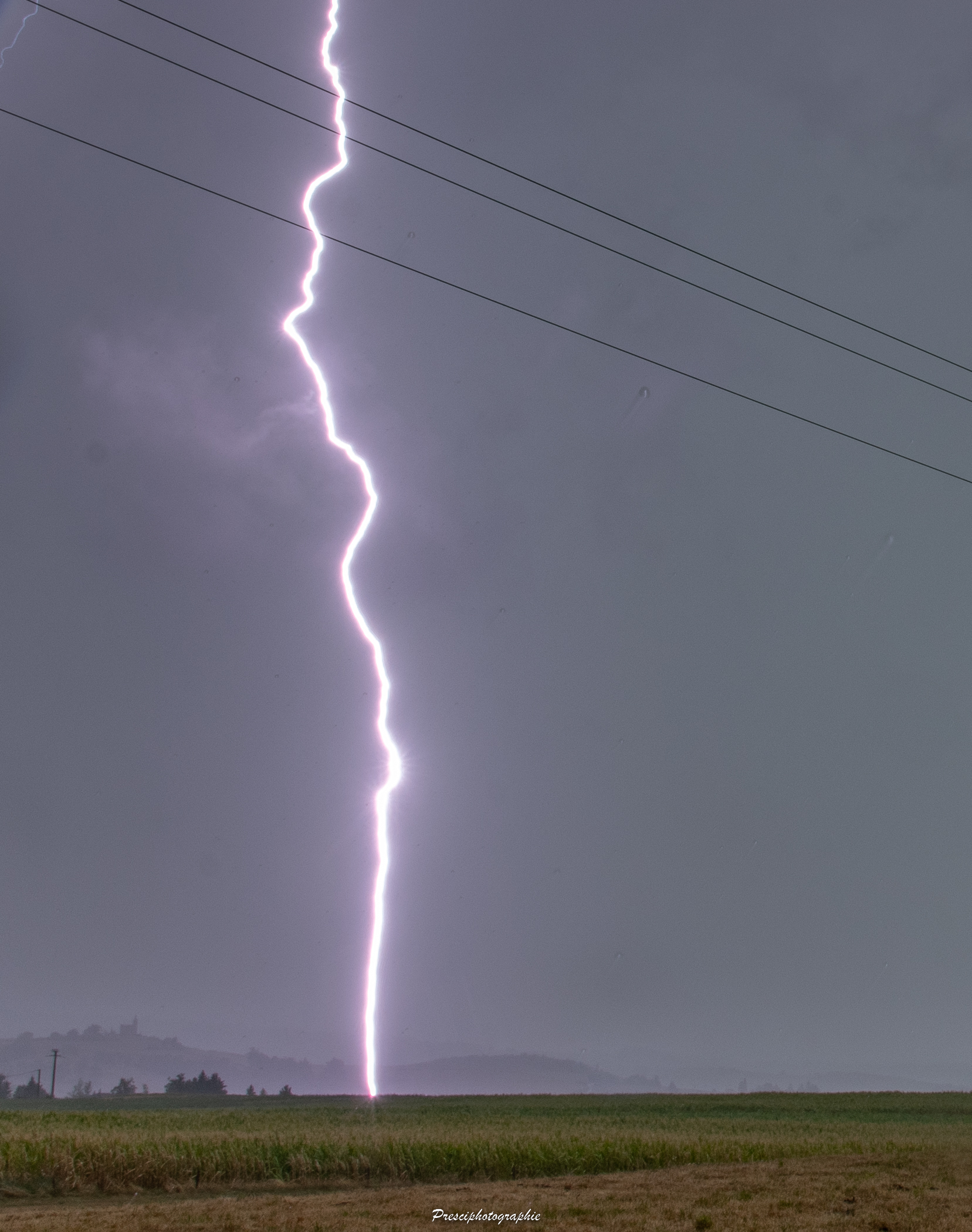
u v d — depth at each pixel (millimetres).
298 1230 12070
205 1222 12750
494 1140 21594
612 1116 40750
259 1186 17688
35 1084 134125
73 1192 16219
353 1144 19531
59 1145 17562
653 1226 12469
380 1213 13547
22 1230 12180
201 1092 121062
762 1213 13531
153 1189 16922
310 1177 18359
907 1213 13570
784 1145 24391
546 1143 21453
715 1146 23359
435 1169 19391
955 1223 12742
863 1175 18312
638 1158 21484
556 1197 15500
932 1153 22828
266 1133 22609
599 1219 12961
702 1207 14211
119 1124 27625
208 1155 18094
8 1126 24094
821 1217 13234
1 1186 15844
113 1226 12516
